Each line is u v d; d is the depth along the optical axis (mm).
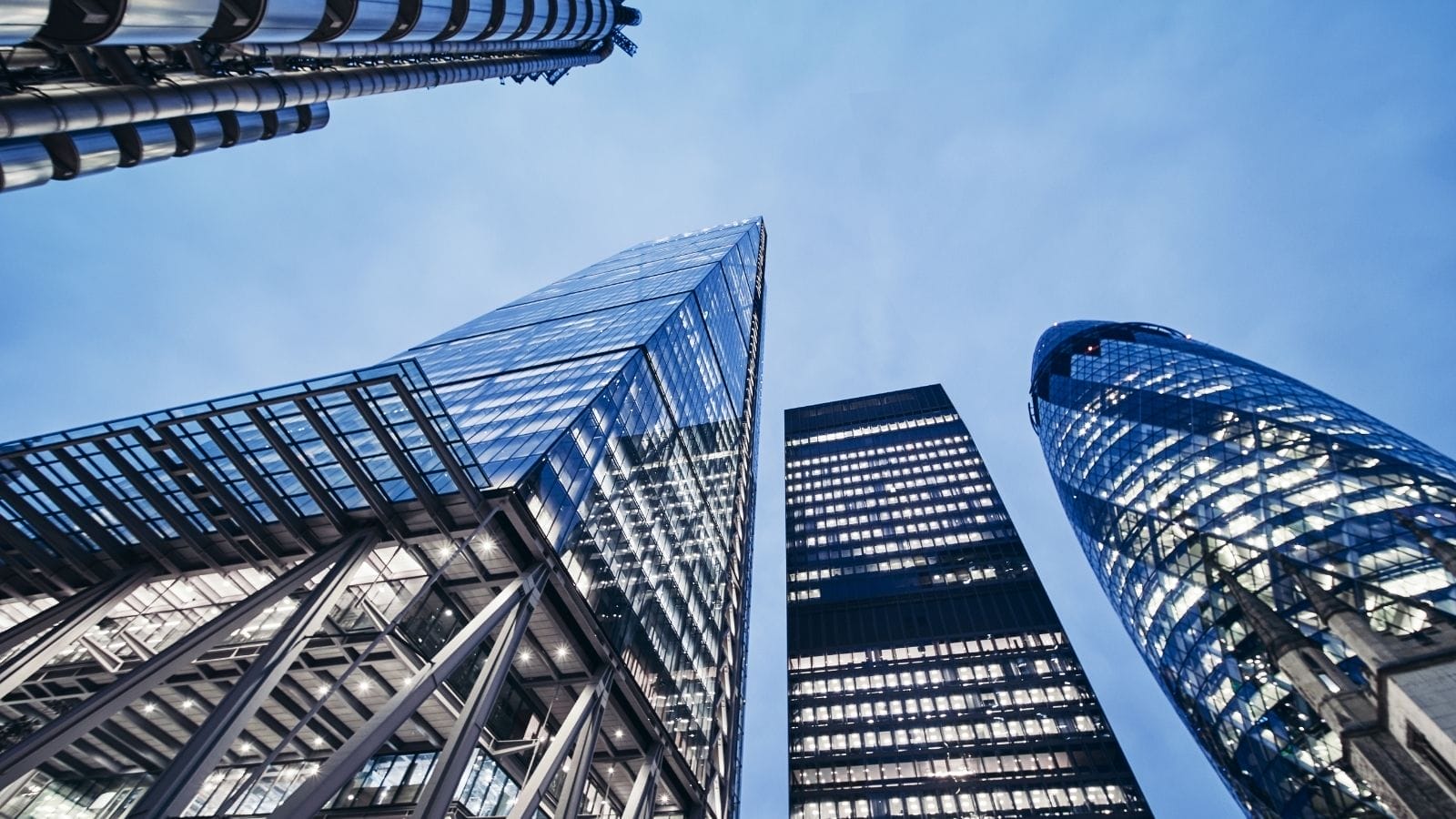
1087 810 76125
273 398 28484
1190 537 88062
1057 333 157125
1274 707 70625
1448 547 65438
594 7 56719
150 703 35000
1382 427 89312
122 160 21141
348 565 29109
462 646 27531
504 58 60500
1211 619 80562
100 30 15461
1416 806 52500
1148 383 115938
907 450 150000
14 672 25031
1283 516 79625
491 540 32344
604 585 41969
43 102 17406
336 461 30672
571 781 33844
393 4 27031
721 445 91250
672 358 68250
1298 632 69250
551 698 40562
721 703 65750
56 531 29547
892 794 82438
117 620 34719
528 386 53438
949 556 118000
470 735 26078
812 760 88938
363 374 28438
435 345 81812
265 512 31000
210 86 24047
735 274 121438
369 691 34688
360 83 36469
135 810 18359
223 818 20219
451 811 33406
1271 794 70250
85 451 28016
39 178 18312
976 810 78812
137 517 30422
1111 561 103125
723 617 75125
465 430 44969
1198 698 82375
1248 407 96938
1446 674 55062
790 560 125188
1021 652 97688
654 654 48531
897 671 99375
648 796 42125
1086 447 118250
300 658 32875
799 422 170750
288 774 36594
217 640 25547
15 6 11867
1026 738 85125
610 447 47094
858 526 129625
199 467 29062
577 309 86000
